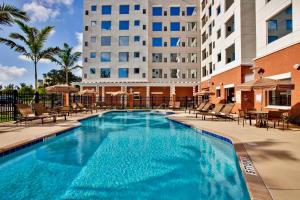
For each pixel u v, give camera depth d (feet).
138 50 119.24
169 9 121.29
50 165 20.17
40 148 26.20
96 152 24.73
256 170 14.73
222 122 43.34
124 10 120.37
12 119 45.39
